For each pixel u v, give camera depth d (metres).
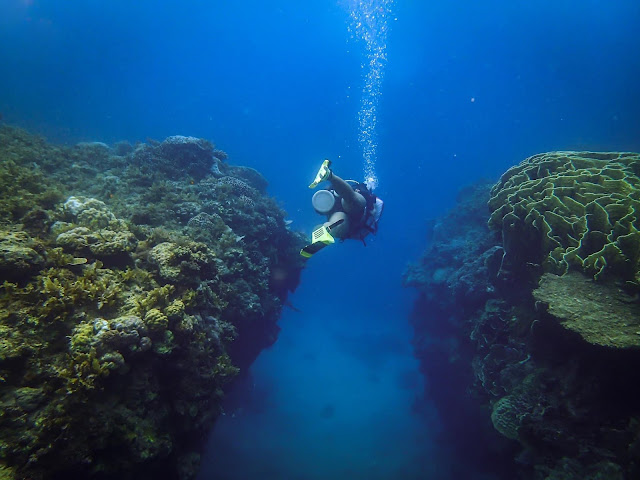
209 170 10.75
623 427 4.30
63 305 3.80
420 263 17.23
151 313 4.27
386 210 41.81
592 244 5.11
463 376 10.87
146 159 10.16
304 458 12.05
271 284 10.40
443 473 11.07
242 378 10.34
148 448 3.85
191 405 4.82
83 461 3.28
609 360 4.23
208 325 5.52
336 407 16.09
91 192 7.99
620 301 4.38
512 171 7.74
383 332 26.66
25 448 2.97
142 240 6.08
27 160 8.49
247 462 11.25
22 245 4.11
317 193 4.48
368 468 11.70
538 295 4.89
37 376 3.34
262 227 9.57
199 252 5.67
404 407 15.82
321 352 22.86
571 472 4.36
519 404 5.34
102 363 3.57
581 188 5.72
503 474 8.55
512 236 6.34
